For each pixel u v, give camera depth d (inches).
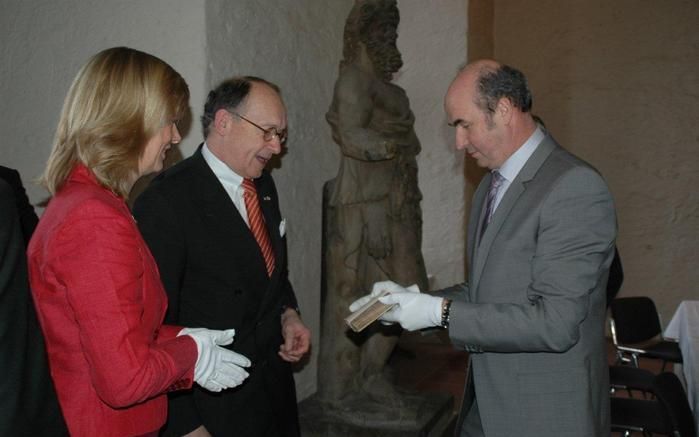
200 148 72.1
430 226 190.1
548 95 209.9
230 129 68.6
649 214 202.4
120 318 43.4
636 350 138.5
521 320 55.0
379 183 113.4
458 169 186.1
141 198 65.0
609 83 203.0
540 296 55.7
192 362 49.9
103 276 43.2
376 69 113.5
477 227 67.7
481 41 198.4
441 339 187.6
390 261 115.5
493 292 59.3
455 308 58.8
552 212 55.7
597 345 59.6
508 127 59.4
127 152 47.3
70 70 103.3
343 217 114.0
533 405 58.2
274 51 112.0
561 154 59.2
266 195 76.6
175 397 62.0
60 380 46.1
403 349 178.5
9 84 106.5
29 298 36.2
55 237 43.8
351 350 115.4
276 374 73.7
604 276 60.0
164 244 62.7
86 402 45.9
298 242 121.6
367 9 110.1
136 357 43.9
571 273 54.2
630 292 206.4
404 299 62.0
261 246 72.7
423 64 185.2
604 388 61.0
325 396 116.6
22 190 82.9
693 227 198.1
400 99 116.1
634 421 101.0
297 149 120.2
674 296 201.8
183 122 95.8
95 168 46.3
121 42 99.8
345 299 114.7
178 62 96.3
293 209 119.5
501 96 58.5
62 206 45.1
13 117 106.7
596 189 55.5
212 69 96.4
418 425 109.3
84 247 43.3
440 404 116.7
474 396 67.6
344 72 111.7
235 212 67.8
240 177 71.6
